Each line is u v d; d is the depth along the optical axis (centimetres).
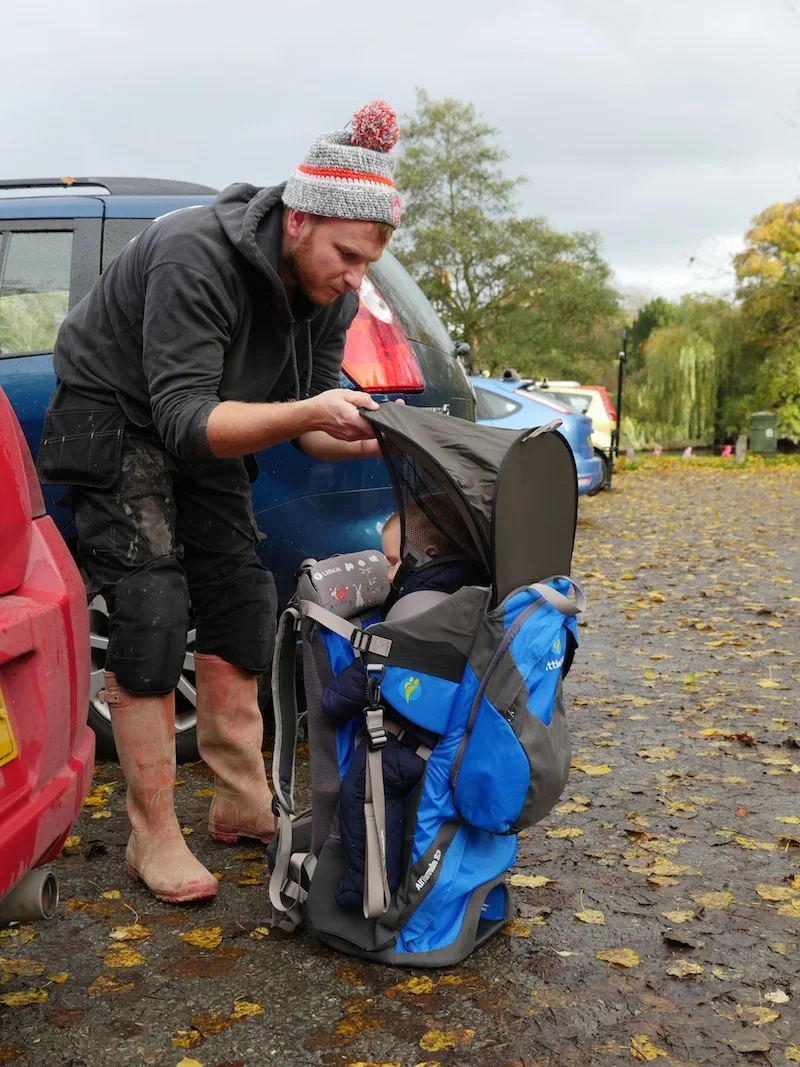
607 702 501
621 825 344
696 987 241
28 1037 217
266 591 304
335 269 252
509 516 235
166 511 282
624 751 424
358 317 381
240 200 266
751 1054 215
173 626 277
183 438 244
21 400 373
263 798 315
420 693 233
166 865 282
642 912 279
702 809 359
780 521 1429
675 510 1650
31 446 372
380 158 246
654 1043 218
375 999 233
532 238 5144
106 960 249
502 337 5125
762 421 3744
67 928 265
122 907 277
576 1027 223
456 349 456
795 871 306
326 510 372
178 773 382
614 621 714
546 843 328
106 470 274
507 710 231
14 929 264
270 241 254
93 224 394
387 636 233
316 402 239
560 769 240
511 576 239
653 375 4306
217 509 295
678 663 584
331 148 243
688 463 3347
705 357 4238
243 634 303
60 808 199
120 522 277
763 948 260
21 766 191
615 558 1059
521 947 259
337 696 241
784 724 461
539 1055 213
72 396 281
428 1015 227
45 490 366
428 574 252
